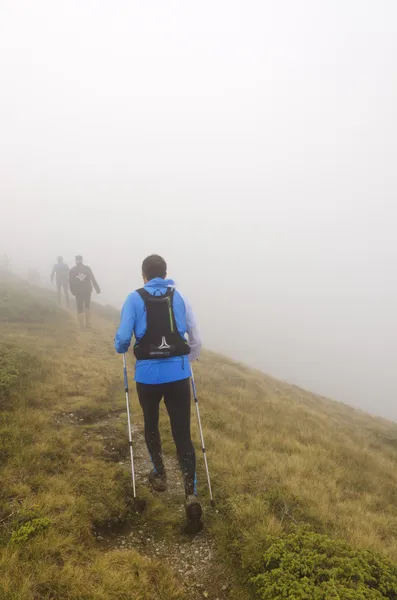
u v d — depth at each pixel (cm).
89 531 335
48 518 325
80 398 625
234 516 376
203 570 321
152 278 387
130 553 319
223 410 712
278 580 288
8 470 387
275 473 482
